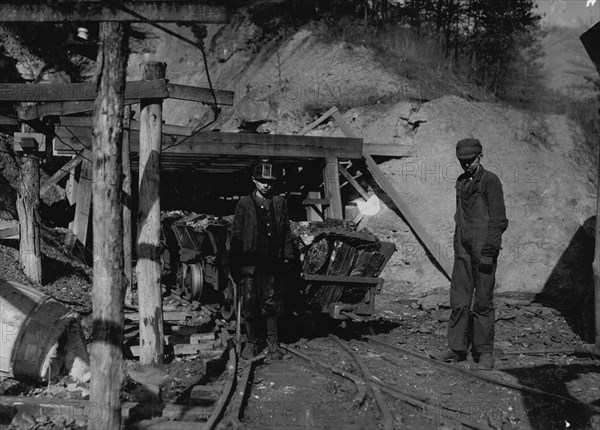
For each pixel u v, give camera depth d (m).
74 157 12.63
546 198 12.64
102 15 4.58
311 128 14.30
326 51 17.64
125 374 5.99
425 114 13.77
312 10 20.44
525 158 13.29
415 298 12.02
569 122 14.59
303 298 8.35
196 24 5.11
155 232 6.61
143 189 6.66
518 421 5.32
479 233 6.89
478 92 16.20
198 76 22.56
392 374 6.66
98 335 4.55
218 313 9.89
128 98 6.69
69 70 20.00
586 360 7.54
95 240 4.56
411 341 8.55
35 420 5.09
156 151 6.72
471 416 5.37
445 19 18.89
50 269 10.30
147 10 4.82
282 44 19.69
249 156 12.25
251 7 21.00
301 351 7.58
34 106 9.35
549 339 8.81
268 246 7.19
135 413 5.15
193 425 4.86
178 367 6.73
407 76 15.88
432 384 6.33
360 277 8.48
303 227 8.46
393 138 13.82
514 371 6.93
